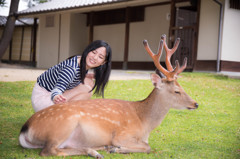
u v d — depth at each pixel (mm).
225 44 12953
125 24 17938
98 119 3410
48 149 3240
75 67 3807
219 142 4480
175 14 14336
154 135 4660
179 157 3639
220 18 12758
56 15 20234
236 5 13125
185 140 4488
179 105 3762
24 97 6844
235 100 7824
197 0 13609
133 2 13789
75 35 19734
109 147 3568
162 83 3770
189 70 13992
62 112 3314
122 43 18266
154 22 16594
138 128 3611
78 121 3334
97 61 3854
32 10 19750
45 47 21094
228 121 5836
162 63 15977
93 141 3449
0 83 8039
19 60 24906
